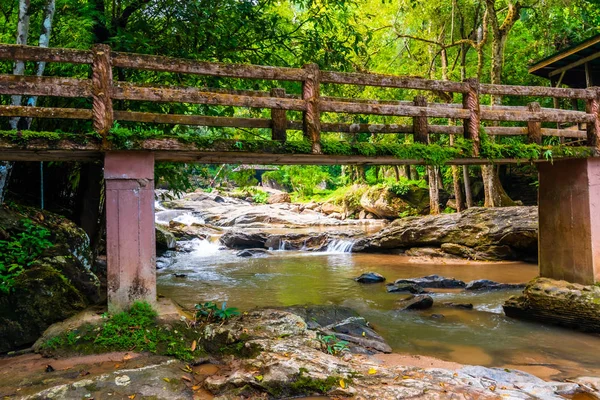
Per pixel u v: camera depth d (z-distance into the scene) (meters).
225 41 8.62
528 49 18.64
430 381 4.20
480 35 18.98
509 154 6.74
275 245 18.64
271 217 25.78
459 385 4.12
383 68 19.77
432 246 15.27
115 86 5.11
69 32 8.05
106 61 5.06
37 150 4.93
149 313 5.14
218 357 4.82
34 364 4.49
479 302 8.60
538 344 6.10
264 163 6.79
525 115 7.00
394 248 16.09
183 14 8.23
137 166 5.25
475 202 21.84
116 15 9.13
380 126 6.69
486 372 4.74
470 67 20.17
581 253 7.05
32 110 4.89
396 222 16.44
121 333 4.87
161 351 4.74
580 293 6.53
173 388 4.00
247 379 4.11
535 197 20.33
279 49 10.25
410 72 20.92
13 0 7.91
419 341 6.29
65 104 8.22
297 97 6.36
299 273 12.26
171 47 8.77
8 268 5.39
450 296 9.17
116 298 5.14
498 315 7.64
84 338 4.79
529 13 17.61
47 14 6.41
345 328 6.33
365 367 4.54
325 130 6.43
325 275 11.91
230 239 18.81
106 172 5.13
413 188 24.45
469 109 6.68
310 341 5.00
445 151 6.50
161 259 14.54
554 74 12.19
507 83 19.08
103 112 5.02
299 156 6.04
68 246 6.21
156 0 8.50
